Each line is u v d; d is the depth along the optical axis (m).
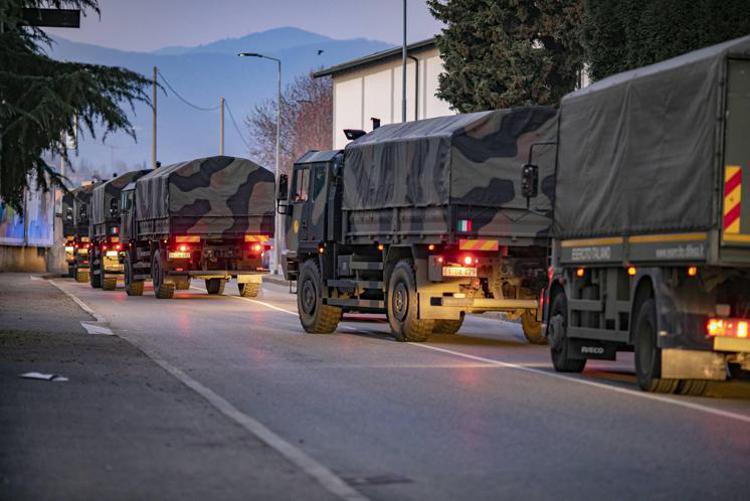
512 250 34.06
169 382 22.31
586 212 24.55
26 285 70.44
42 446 14.93
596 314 24.66
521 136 33.47
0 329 34.59
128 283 64.12
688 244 20.72
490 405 19.98
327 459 14.84
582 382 23.73
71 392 20.41
